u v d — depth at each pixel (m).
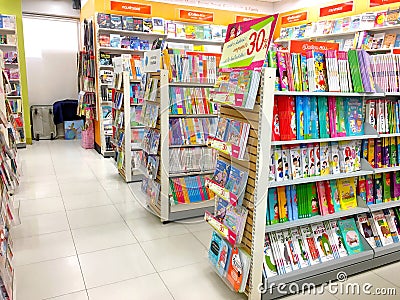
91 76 6.73
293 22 7.63
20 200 4.08
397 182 2.88
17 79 7.16
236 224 2.18
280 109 2.18
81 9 8.02
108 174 5.30
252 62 2.01
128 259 2.77
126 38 6.49
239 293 2.33
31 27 8.18
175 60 3.48
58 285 2.40
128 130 4.73
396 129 2.73
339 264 2.49
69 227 3.36
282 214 2.32
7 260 1.68
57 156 6.55
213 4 7.39
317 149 2.40
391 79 2.62
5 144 2.07
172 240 3.12
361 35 5.76
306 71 2.24
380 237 2.77
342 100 2.45
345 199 2.61
